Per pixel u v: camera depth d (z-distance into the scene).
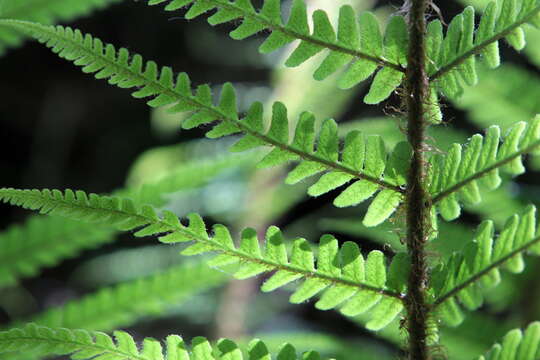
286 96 1.03
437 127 0.67
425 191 0.49
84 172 2.79
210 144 1.45
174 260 1.50
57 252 0.60
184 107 0.49
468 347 0.62
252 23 0.49
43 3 0.60
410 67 0.49
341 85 0.49
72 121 2.77
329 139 0.49
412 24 0.49
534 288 0.64
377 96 0.49
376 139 0.49
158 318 1.44
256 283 1.05
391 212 0.49
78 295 2.08
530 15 0.48
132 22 2.60
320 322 1.58
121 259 1.61
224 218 1.09
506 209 0.65
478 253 0.48
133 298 0.61
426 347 0.48
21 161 2.81
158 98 0.49
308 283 0.49
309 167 0.49
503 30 0.49
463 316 0.48
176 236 0.48
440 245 0.63
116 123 2.78
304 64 1.03
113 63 0.49
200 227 0.48
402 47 0.49
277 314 1.50
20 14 0.60
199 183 0.61
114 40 2.64
